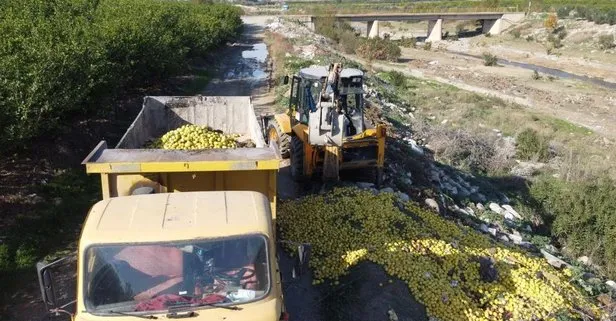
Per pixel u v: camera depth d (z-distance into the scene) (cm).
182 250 530
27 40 1324
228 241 539
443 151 2005
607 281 1173
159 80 2353
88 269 517
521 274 977
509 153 2142
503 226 1408
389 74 3600
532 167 2047
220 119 1210
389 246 955
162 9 2678
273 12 7756
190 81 2617
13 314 815
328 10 7612
